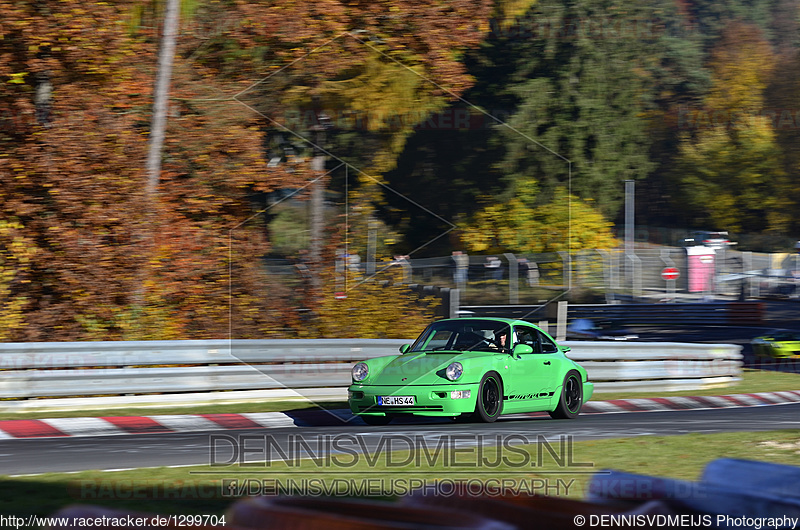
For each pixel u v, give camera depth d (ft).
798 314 430.20
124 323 161.58
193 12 185.16
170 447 94.12
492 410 116.26
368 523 22.99
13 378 124.77
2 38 163.02
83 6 165.78
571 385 128.77
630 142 427.33
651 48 453.99
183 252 170.40
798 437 95.86
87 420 115.85
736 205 638.94
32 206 162.50
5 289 157.58
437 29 200.03
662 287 468.75
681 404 151.74
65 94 167.94
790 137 627.05
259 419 121.70
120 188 166.20
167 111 179.32
